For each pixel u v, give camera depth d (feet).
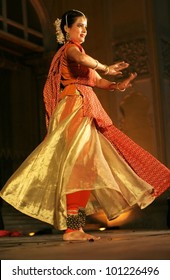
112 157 9.87
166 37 31.89
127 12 31.53
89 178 9.11
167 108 30.53
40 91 34.01
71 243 8.23
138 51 30.86
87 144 9.53
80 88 10.05
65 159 9.21
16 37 31.37
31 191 9.21
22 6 32.55
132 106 30.63
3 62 32.63
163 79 30.55
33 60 33.88
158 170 9.96
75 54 9.86
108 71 10.21
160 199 28.27
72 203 9.37
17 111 33.42
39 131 33.86
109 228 27.68
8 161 32.40
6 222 27.40
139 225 28.30
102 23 32.12
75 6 33.09
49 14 33.68
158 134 29.73
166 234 11.13
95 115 9.95
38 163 9.37
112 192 9.74
